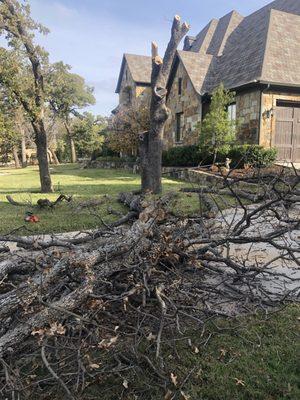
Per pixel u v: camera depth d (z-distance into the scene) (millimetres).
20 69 10766
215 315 2951
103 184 14023
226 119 13953
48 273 2654
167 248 3088
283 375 2395
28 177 19750
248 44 17078
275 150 12617
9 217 7320
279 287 3711
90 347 2227
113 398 2217
